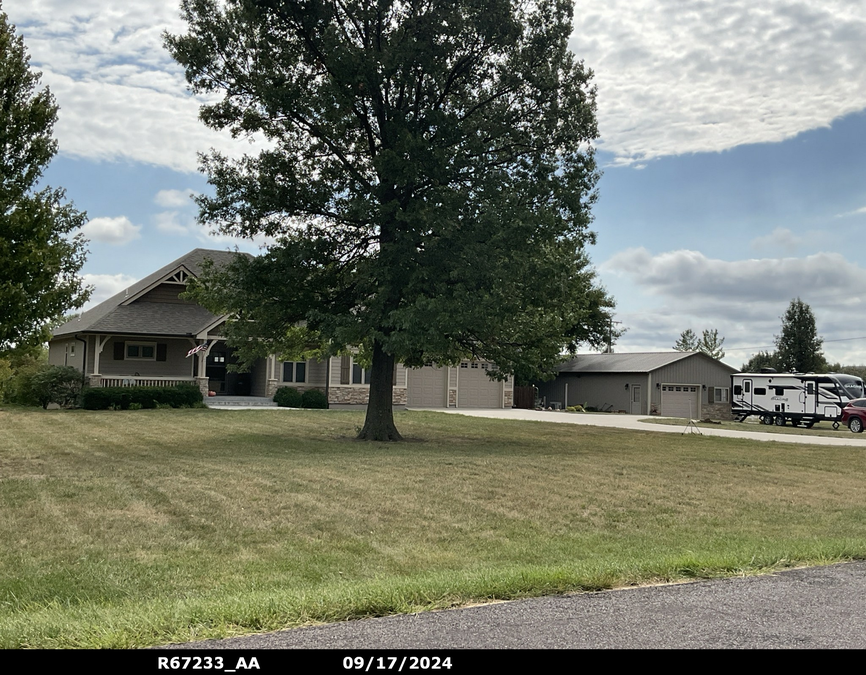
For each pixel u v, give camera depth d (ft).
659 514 36.04
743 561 22.97
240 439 63.26
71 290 43.86
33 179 43.52
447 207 56.70
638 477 47.14
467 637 15.33
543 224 58.70
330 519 32.63
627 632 15.75
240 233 64.59
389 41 59.31
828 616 17.12
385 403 68.13
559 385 162.61
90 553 26.43
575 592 19.24
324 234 65.72
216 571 24.48
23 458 49.32
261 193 62.03
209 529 30.30
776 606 17.94
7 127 41.70
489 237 58.29
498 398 135.95
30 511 32.50
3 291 39.55
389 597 17.80
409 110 64.23
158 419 78.59
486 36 60.75
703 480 46.93
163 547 27.53
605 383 150.92
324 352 71.72
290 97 59.11
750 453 64.85
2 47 42.09
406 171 56.95
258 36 62.34
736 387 130.41
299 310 64.64
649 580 20.67
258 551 27.32
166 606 18.19
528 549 28.50
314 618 16.61
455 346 71.10
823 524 34.45
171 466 45.80
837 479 50.01
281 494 37.60
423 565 25.84
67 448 55.06
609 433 83.82
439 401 131.23
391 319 57.21
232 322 68.08
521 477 45.37
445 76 63.36
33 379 93.50
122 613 17.53
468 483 42.55
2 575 23.49
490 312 57.31
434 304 55.16
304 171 64.95
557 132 63.41
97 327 95.71
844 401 114.01
